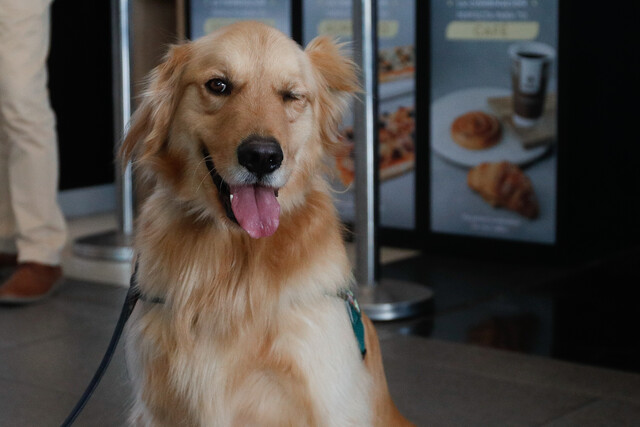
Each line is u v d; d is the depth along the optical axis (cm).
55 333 392
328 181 248
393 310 406
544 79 476
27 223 432
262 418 220
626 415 307
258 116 208
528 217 497
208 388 217
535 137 486
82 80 625
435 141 514
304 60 227
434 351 369
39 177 429
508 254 506
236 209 213
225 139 209
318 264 225
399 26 511
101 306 430
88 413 311
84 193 636
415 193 527
